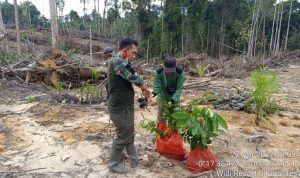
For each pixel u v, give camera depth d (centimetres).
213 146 516
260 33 3997
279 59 2453
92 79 1077
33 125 600
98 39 4394
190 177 408
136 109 744
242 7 3997
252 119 670
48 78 1030
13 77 1023
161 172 420
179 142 447
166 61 448
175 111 439
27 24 4375
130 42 382
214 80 1388
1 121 621
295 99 980
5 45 1448
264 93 641
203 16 3638
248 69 1884
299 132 615
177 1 3450
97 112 695
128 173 416
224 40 4041
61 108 710
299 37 4169
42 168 431
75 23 5778
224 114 710
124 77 371
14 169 427
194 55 1823
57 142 516
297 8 4606
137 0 3712
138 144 505
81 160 454
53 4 1559
